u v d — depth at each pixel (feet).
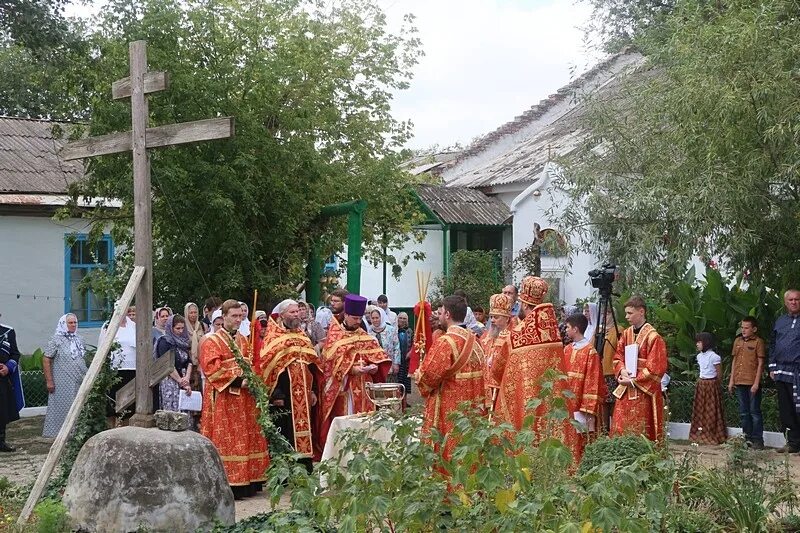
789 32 41.11
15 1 54.49
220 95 52.95
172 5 53.57
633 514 18.16
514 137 102.78
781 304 47.26
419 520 18.28
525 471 18.49
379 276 92.84
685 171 42.70
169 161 50.67
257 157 54.08
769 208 42.75
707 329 49.24
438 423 28.27
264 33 57.88
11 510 27.61
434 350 28.30
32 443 46.09
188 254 53.88
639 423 33.99
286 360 35.40
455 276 80.79
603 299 36.06
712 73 40.65
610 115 49.24
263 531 20.89
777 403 45.14
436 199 85.71
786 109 39.37
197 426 40.81
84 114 57.98
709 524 22.68
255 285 54.08
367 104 63.16
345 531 17.31
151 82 28.30
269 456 34.17
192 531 25.55
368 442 19.65
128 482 25.38
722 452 39.32
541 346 30.73
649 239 44.16
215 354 33.68
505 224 85.10
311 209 57.93
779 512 24.91
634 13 70.85
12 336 44.83
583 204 50.78
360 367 36.35
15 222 69.82
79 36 54.95
